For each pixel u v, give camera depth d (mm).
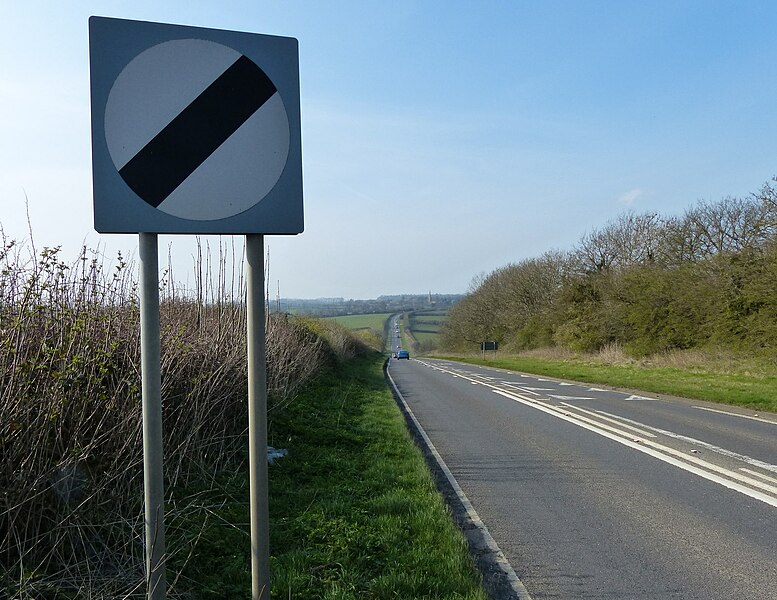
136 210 2131
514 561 4805
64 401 3543
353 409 12984
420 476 7078
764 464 7992
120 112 2129
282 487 6191
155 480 2104
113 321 4434
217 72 2242
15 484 3348
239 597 3760
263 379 2271
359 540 4734
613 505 6293
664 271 31609
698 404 14570
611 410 13594
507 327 60281
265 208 2271
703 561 4766
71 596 3326
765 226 24234
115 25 2137
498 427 11609
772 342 23000
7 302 3744
